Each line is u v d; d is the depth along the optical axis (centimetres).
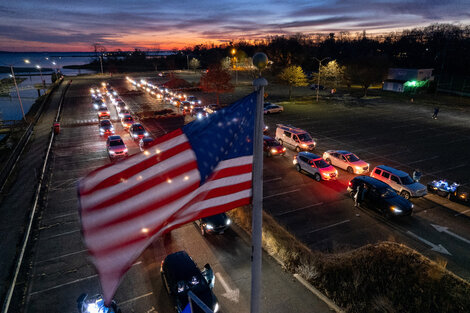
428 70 6762
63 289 1170
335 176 2189
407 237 1526
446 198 1941
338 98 5997
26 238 1476
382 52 13525
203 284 1068
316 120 4134
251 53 14700
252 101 461
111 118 4381
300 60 10775
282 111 4700
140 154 439
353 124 3894
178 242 1458
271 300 1093
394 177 1994
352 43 15512
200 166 450
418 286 1132
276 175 2323
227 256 1355
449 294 1090
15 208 1819
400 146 2994
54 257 1359
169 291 1095
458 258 1366
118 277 388
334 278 1188
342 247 1439
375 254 1324
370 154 2777
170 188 439
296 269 1250
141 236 417
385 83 7181
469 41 11406
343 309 1043
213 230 1468
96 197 410
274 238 1421
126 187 424
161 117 4338
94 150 2931
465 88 6291
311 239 1511
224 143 458
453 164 2516
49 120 4306
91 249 389
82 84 8619
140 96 6500
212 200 461
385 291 1123
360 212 1769
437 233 1561
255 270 457
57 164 2564
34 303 1102
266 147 2702
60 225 1620
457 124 3859
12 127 4234
